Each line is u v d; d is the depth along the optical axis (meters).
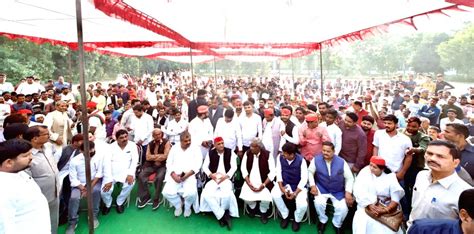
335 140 4.02
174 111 5.44
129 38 7.03
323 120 4.87
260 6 3.65
